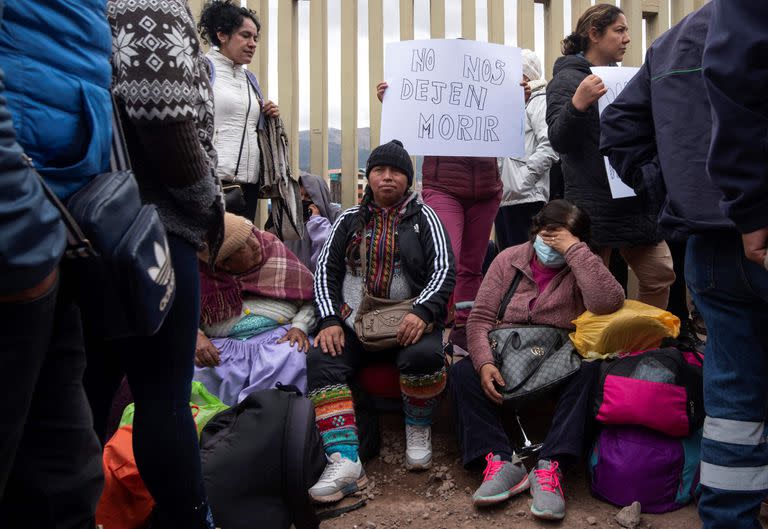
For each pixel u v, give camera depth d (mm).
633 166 2279
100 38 1220
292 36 4906
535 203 4348
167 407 1585
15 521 1181
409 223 3207
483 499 2623
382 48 4945
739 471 1914
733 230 1817
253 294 3211
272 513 2199
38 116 1066
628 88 2285
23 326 970
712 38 1544
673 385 2680
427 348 2943
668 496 2646
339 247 3291
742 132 1505
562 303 3049
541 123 4258
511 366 2900
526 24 5109
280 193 4066
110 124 1255
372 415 3156
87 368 1706
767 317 1860
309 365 3008
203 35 4031
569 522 2574
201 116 1656
